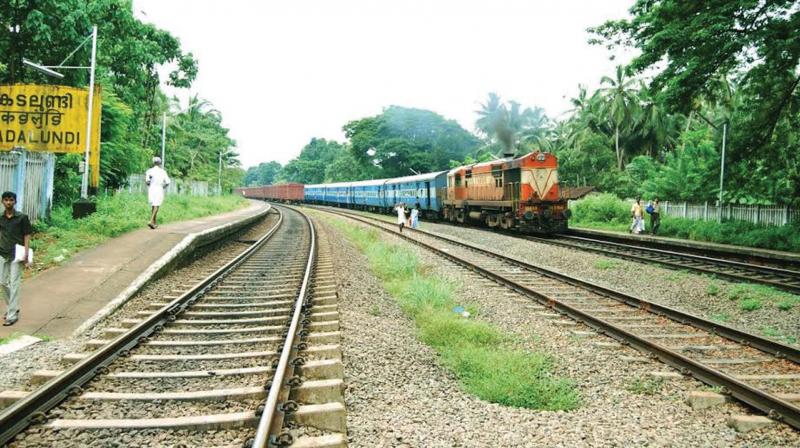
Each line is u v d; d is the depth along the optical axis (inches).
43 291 351.6
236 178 2736.2
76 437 158.6
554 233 1018.1
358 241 874.1
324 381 197.8
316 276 459.5
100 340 259.0
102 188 822.5
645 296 461.4
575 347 289.3
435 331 310.2
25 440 156.5
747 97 715.4
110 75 987.3
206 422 165.5
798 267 592.4
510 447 171.6
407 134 2839.6
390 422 184.2
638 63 667.4
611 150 1902.1
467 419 193.0
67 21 637.9
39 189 521.7
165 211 817.5
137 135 1025.5
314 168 4315.9
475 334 304.0
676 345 295.4
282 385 191.2
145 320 274.7
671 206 1078.4
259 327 285.3
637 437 182.2
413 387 221.9
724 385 222.2
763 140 735.7
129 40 930.7
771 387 232.4
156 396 185.8
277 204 2883.9
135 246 502.9
